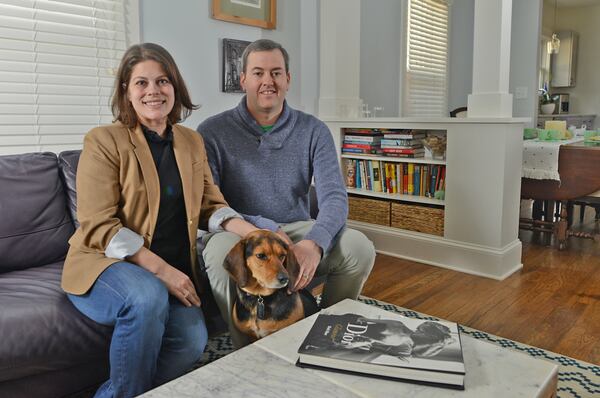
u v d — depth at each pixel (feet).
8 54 7.04
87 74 7.82
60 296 4.62
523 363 3.28
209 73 9.50
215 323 5.56
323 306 6.03
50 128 7.56
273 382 3.06
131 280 4.24
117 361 4.21
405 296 8.30
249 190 6.24
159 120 5.07
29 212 5.70
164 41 8.70
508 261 9.39
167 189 5.03
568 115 20.92
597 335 6.77
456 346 3.28
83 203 4.68
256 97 6.08
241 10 9.81
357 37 11.78
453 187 9.58
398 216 10.64
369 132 10.94
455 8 17.07
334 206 5.84
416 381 3.03
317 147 6.36
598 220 13.71
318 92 11.89
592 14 23.24
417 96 15.98
